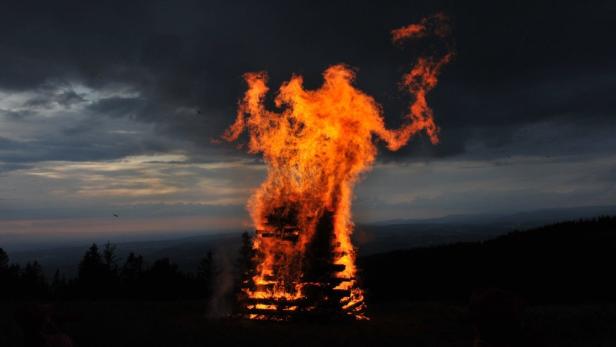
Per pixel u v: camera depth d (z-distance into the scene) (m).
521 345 4.29
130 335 10.30
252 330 11.02
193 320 12.16
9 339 9.71
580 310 13.01
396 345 10.00
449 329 11.32
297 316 12.09
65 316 5.97
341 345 9.88
